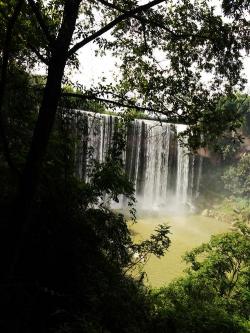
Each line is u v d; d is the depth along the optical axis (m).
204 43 8.72
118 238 9.59
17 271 7.25
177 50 9.16
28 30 7.47
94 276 8.49
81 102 8.75
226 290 13.55
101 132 32.66
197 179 46.97
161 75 9.38
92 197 9.41
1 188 8.22
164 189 42.56
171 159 43.03
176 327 8.94
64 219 8.33
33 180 6.68
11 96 8.12
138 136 38.28
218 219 40.81
